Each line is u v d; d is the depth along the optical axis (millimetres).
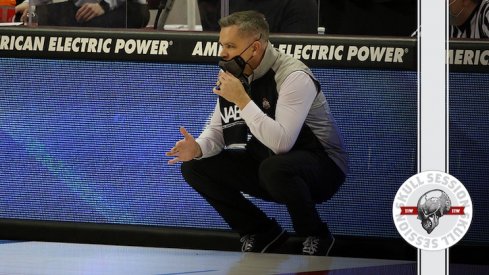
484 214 10562
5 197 11273
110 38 10906
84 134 11070
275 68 10398
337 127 10648
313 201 10734
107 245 11102
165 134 10953
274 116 10484
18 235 11273
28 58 11031
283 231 10781
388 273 9883
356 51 10570
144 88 10922
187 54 10797
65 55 10969
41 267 9914
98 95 11000
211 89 10820
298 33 10938
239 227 10758
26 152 11172
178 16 11625
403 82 10555
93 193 11125
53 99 11070
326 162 10570
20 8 12859
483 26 11117
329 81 10648
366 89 10617
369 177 10695
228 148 10586
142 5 11586
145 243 11070
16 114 11133
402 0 11195
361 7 11297
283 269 9969
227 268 9961
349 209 10766
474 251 10586
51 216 11227
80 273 9672
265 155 10648
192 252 10820
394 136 10625
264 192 10688
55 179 11164
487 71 10398
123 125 11016
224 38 10336
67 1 11500
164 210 11031
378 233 10750
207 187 10719
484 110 10469
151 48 10852
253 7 11375
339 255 10766
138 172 11039
